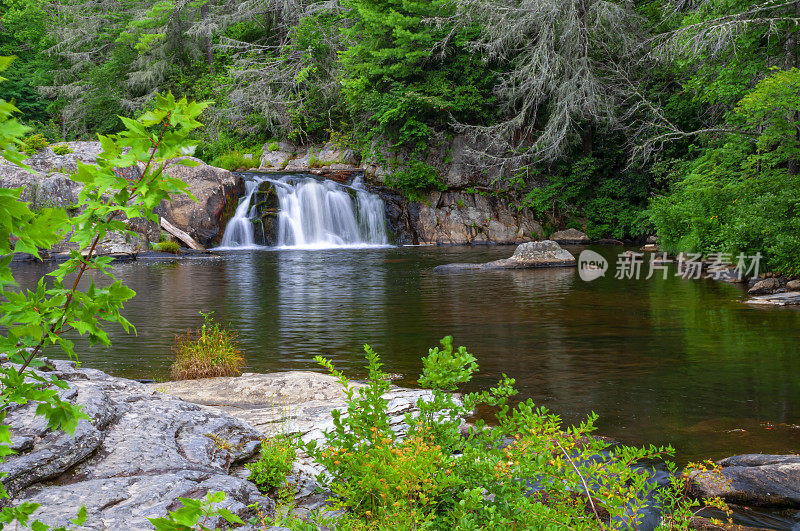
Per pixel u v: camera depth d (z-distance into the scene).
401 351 9.63
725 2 20.41
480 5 33.53
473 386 7.61
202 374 8.04
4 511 1.61
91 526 2.91
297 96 43.09
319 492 3.83
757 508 4.46
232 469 4.27
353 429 3.90
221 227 31.69
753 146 23.11
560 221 37.66
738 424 6.16
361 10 37.19
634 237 36.22
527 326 11.68
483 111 37.53
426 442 3.71
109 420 4.26
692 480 4.68
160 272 21.34
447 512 3.41
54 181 25.61
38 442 3.62
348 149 40.06
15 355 1.65
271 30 48.38
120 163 1.59
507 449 3.77
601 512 3.94
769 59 21.25
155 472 3.69
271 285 18.09
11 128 1.36
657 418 6.37
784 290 15.59
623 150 37.12
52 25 50.38
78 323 1.69
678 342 10.12
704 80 22.97
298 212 33.59
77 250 1.65
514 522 3.25
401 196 37.03
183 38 49.06
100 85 46.06
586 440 5.66
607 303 14.49
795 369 8.27
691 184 23.58
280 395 6.99
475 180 38.19
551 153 35.03
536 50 32.78
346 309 13.81
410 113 37.84
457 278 19.88
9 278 1.48
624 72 34.31
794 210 17.52
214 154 41.94
